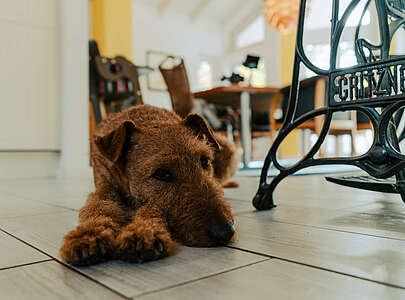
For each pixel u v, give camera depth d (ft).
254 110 20.01
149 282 2.33
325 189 7.75
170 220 3.20
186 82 10.74
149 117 4.46
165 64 33.78
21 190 8.55
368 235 3.48
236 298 2.04
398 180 4.17
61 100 13.30
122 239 2.73
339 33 4.15
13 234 3.88
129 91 13.78
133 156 3.62
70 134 13.16
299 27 4.66
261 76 34.24
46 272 2.58
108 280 2.39
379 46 4.38
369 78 3.80
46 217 4.91
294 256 2.84
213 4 34.60
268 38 30.73
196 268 2.60
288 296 2.05
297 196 6.56
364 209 5.06
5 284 2.35
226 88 14.92
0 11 12.36
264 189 5.11
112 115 5.09
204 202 3.14
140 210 3.31
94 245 2.70
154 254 2.74
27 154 12.96
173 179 3.29
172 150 3.39
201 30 36.63
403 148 5.81
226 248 3.13
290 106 4.81
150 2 32.96
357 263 2.62
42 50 13.08
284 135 4.87
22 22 12.75
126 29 26.63
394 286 2.16
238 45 37.55
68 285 2.31
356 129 9.11
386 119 3.65
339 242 3.24
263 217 4.55
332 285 2.20
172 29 34.65
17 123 12.64
